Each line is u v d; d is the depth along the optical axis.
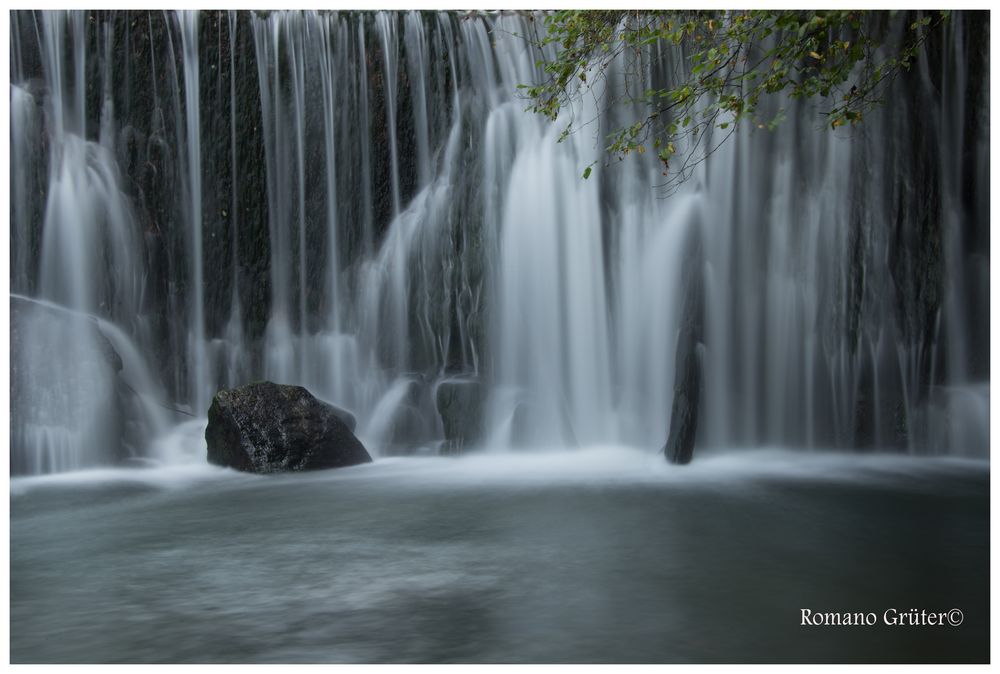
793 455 14.25
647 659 6.43
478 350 15.75
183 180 17.41
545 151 15.62
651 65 15.16
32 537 10.00
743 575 8.27
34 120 16.14
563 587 7.98
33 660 6.55
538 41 16.72
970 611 7.30
